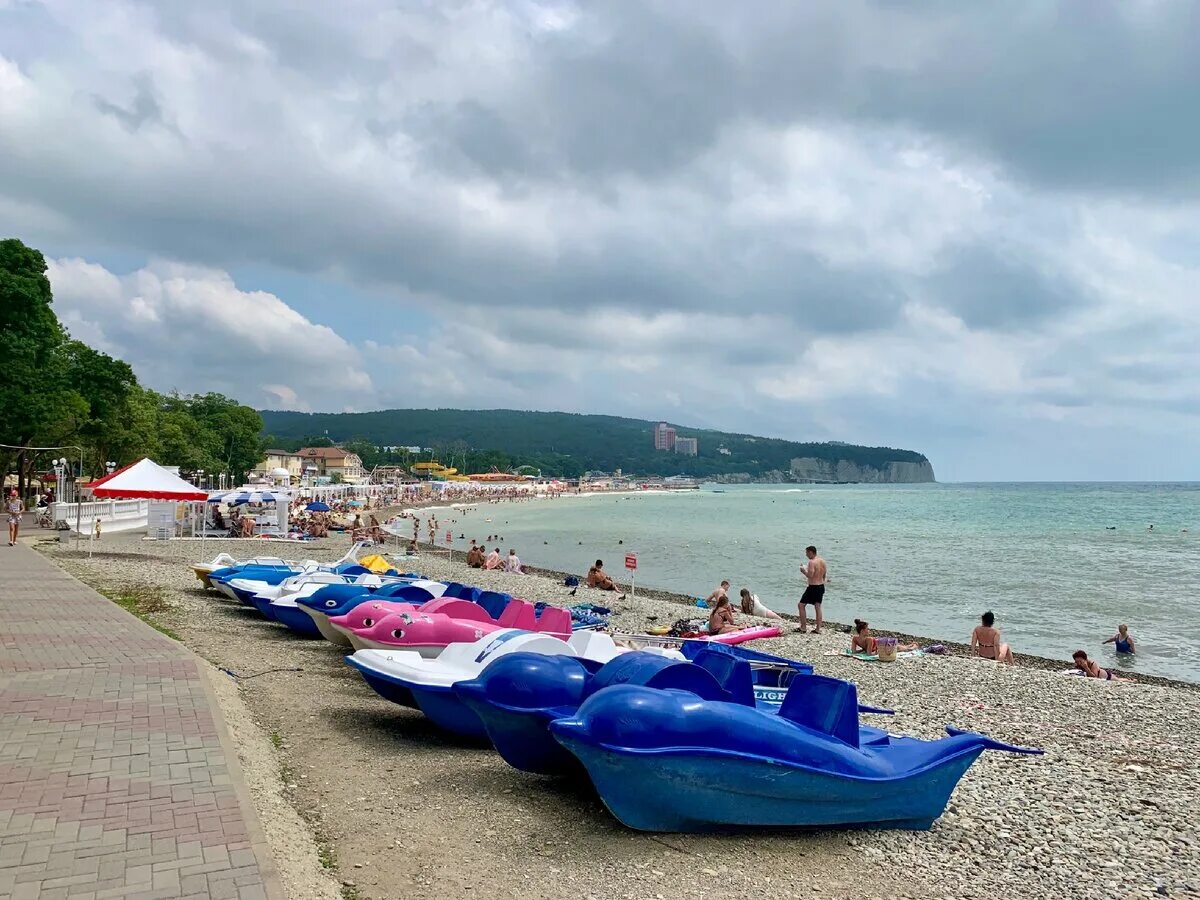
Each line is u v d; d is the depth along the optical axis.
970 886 6.20
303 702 10.41
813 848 6.65
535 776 8.02
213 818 5.53
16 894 4.40
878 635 22.03
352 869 5.71
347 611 12.55
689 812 6.46
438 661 9.65
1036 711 12.49
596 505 142.50
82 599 16.53
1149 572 39.03
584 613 18.02
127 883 4.56
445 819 6.80
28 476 55.72
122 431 61.47
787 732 6.69
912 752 7.40
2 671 9.87
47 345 45.34
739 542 60.50
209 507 42.22
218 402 114.88
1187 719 12.13
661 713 6.36
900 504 138.62
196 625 15.55
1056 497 169.75
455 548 55.94
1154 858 6.91
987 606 28.94
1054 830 7.45
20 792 5.92
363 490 119.81
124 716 7.96
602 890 5.63
